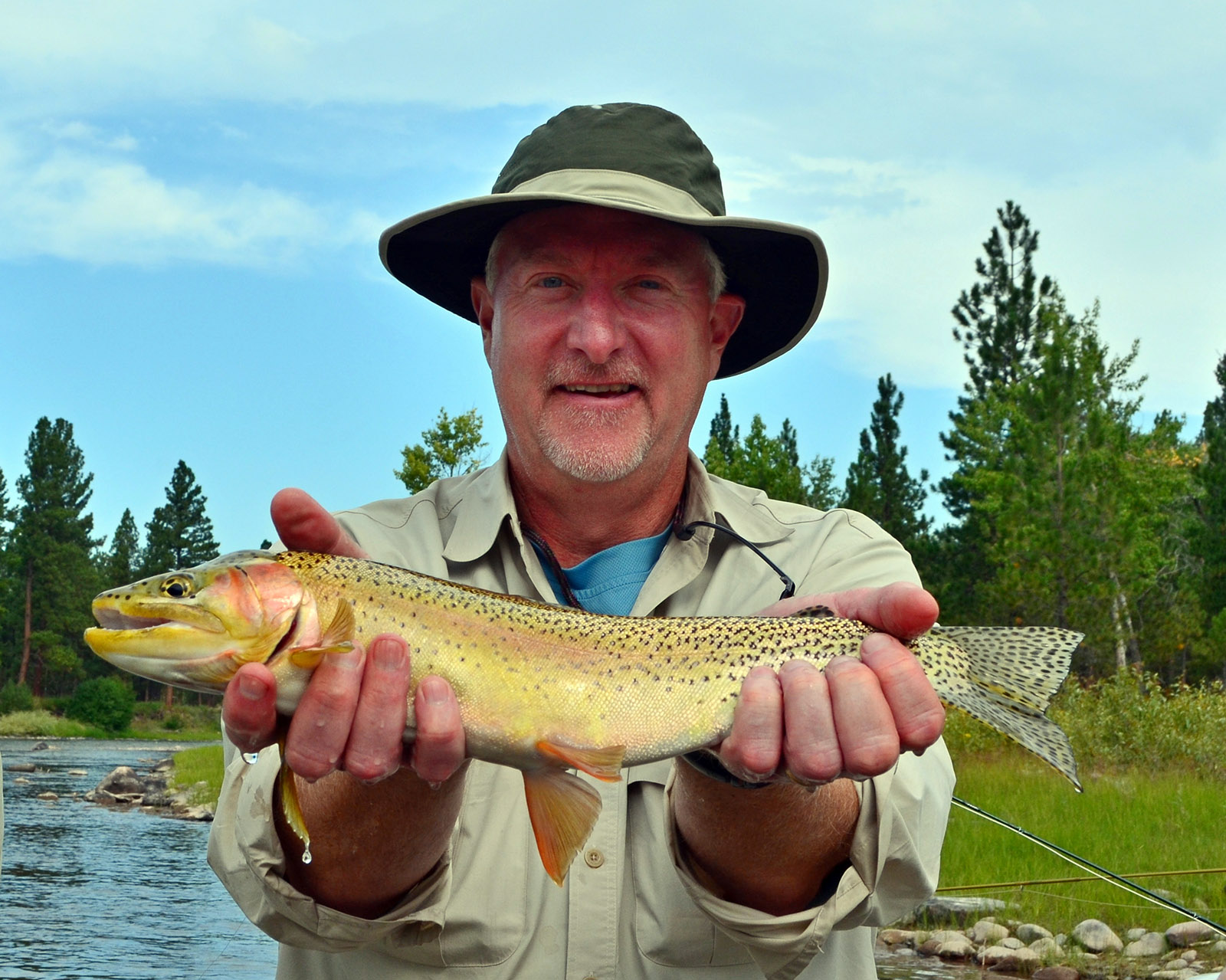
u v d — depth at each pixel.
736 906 2.76
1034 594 30.66
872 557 3.65
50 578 94.62
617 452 3.37
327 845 2.67
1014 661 2.90
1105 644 31.19
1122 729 18.80
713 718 2.80
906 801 2.90
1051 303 52.94
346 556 2.88
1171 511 50.03
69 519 96.50
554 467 3.42
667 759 3.09
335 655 2.39
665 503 3.63
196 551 103.00
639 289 3.45
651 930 3.02
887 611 2.81
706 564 3.58
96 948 10.63
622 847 3.08
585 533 3.60
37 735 72.69
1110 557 30.48
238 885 3.03
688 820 2.71
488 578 3.51
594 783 3.12
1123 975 8.47
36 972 9.66
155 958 10.26
